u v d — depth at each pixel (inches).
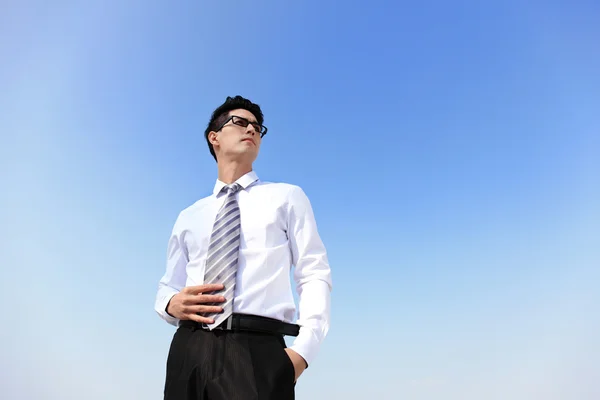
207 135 96.7
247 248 76.9
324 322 76.2
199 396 66.2
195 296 71.0
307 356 71.7
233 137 89.4
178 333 73.4
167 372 71.2
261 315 72.1
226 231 77.5
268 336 71.1
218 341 69.0
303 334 73.7
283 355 69.7
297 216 82.0
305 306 77.0
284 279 77.4
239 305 71.8
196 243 81.4
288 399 67.4
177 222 86.9
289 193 83.7
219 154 92.2
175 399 67.1
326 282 79.9
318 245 82.7
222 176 89.5
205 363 67.5
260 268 75.2
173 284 82.7
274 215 80.0
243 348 68.3
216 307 70.2
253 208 80.9
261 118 96.1
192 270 80.3
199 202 88.0
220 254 75.2
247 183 85.0
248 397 64.6
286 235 81.6
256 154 90.8
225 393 64.9
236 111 93.4
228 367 66.8
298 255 81.1
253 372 66.6
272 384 66.6
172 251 85.6
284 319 75.1
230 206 80.9
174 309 73.9
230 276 72.9
